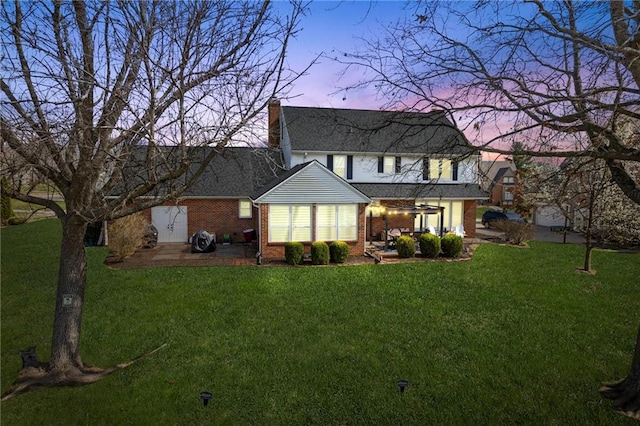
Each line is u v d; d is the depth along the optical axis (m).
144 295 11.93
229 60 6.29
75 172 6.19
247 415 5.91
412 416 5.91
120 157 5.94
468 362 7.62
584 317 10.22
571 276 15.12
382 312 10.59
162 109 6.02
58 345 6.88
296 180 19.00
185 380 6.86
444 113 5.55
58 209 6.81
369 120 26.05
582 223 23.05
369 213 24.47
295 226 19.25
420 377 7.03
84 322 9.59
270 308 10.85
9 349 8.07
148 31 5.58
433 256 19.11
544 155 5.16
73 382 6.68
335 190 19.38
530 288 13.22
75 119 5.71
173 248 21.28
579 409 6.04
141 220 20.42
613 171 6.40
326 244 17.78
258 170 24.53
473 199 26.23
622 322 9.87
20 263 16.12
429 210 22.42
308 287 13.23
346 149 24.56
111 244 16.94
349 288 13.16
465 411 6.01
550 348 8.26
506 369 7.34
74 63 5.52
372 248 21.92
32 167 5.75
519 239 23.98
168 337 8.73
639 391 6.11
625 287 13.41
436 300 11.75
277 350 8.09
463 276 15.08
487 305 11.26
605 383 6.79
